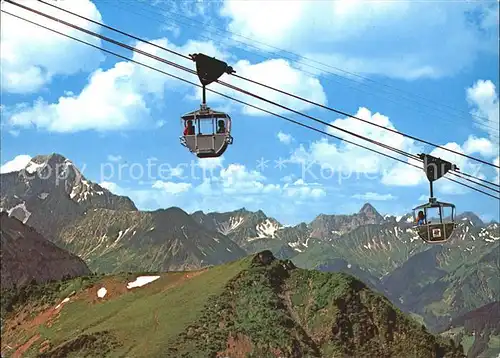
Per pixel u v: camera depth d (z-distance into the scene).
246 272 174.75
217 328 152.62
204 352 143.62
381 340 152.38
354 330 153.88
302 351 147.00
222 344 147.12
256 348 146.00
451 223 51.19
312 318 159.75
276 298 165.62
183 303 168.25
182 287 182.25
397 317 158.00
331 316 157.00
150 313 169.12
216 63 41.22
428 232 51.97
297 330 153.88
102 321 179.00
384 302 161.38
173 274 196.88
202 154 42.47
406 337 153.00
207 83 41.88
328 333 153.50
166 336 150.75
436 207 51.41
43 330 188.25
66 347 162.50
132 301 186.50
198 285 179.62
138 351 148.38
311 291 170.25
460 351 153.88
